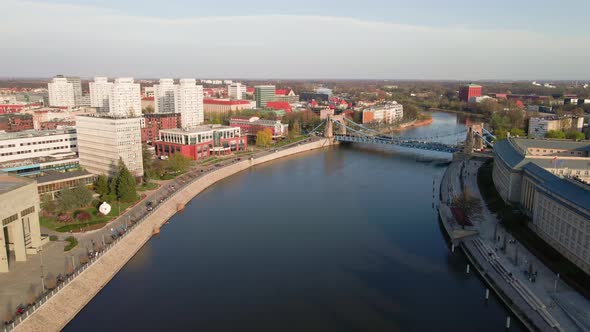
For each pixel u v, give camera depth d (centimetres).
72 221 18675
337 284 14775
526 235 17750
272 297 13912
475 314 13150
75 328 12125
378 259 16712
